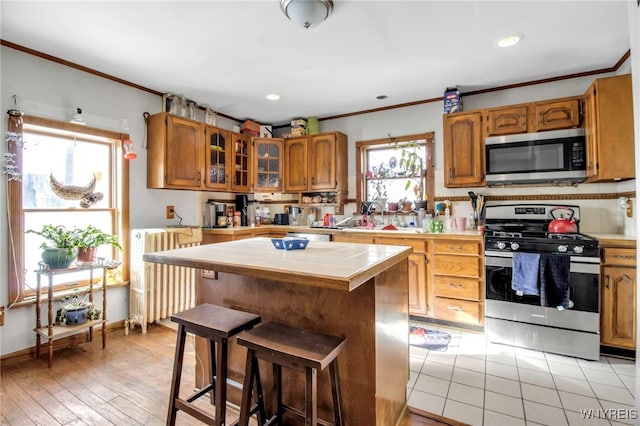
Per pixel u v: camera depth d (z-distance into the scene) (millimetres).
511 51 2461
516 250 2537
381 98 3486
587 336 2312
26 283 2381
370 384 1376
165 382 2025
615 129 2328
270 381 1645
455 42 2326
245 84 3066
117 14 1946
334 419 1354
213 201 3873
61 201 2598
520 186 3125
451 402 1842
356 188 4000
